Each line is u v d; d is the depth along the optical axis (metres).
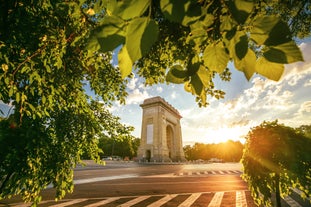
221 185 15.30
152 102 58.81
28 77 3.50
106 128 6.85
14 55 3.27
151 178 19.95
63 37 2.90
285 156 4.48
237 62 0.73
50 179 5.05
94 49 0.66
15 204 9.32
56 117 5.52
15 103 3.56
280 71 0.67
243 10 0.63
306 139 4.59
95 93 6.65
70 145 5.61
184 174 24.44
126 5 0.60
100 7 1.21
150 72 4.82
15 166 4.34
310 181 4.28
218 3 0.72
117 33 0.64
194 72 0.91
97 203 9.83
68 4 2.53
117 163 49.94
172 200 10.42
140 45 0.58
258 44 0.66
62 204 9.61
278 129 4.84
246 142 5.23
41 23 3.20
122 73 0.65
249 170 5.00
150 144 56.31
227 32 0.72
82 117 5.98
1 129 4.24
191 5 0.67
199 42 0.86
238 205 9.25
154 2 0.81
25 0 2.96
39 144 4.52
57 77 4.05
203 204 9.56
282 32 0.62
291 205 8.80
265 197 4.71
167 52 3.50
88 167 35.28
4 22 2.87
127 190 13.21
